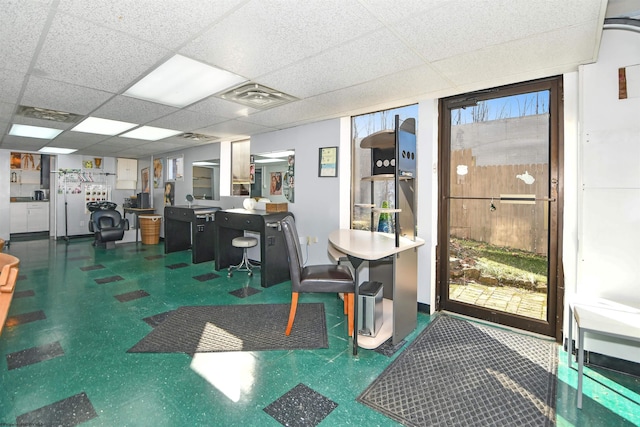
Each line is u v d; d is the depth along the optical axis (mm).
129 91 2887
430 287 3166
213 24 1761
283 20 1718
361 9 1616
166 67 2352
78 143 5871
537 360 2303
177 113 3645
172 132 4785
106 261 5473
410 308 2740
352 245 2555
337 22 1742
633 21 2088
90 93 2928
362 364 2254
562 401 1853
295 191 4426
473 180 3084
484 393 1926
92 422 1670
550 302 2662
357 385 2012
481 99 2951
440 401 1854
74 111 3543
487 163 2998
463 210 3152
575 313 1990
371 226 3381
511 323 2863
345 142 3898
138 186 8570
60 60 2213
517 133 2826
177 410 1771
